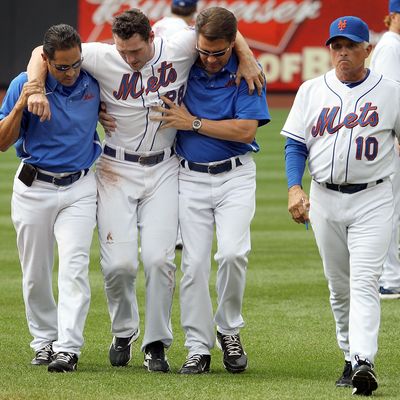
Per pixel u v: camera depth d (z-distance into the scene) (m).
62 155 25.22
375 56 34.41
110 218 25.61
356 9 123.56
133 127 25.44
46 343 26.42
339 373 25.55
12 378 24.30
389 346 28.50
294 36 124.88
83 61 24.98
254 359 27.09
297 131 24.48
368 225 23.73
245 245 25.36
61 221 25.52
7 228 50.91
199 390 23.28
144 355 26.17
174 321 31.86
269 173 71.44
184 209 25.75
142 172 25.69
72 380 24.08
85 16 122.25
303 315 32.41
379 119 23.67
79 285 25.14
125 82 25.09
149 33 24.61
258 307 33.62
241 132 25.19
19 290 36.50
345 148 23.64
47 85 24.89
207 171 25.67
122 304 25.94
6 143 24.75
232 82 25.45
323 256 24.72
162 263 25.44
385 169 23.91
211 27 24.19
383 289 35.62
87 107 25.19
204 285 25.55
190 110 25.67
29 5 120.94
